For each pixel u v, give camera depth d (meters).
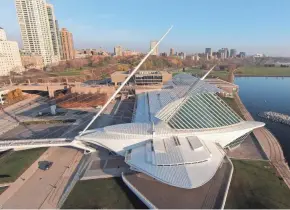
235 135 52.44
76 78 160.75
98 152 54.72
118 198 38.97
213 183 40.00
